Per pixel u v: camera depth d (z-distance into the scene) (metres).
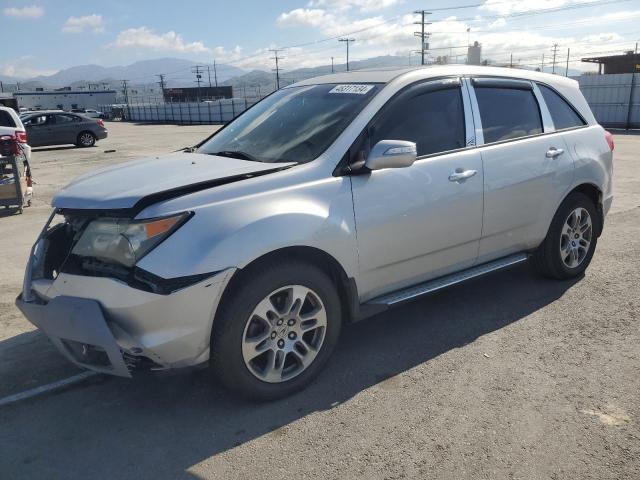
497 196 4.04
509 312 4.31
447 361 3.59
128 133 33.94
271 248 2.94
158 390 3.37
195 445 2.84
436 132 3.82
